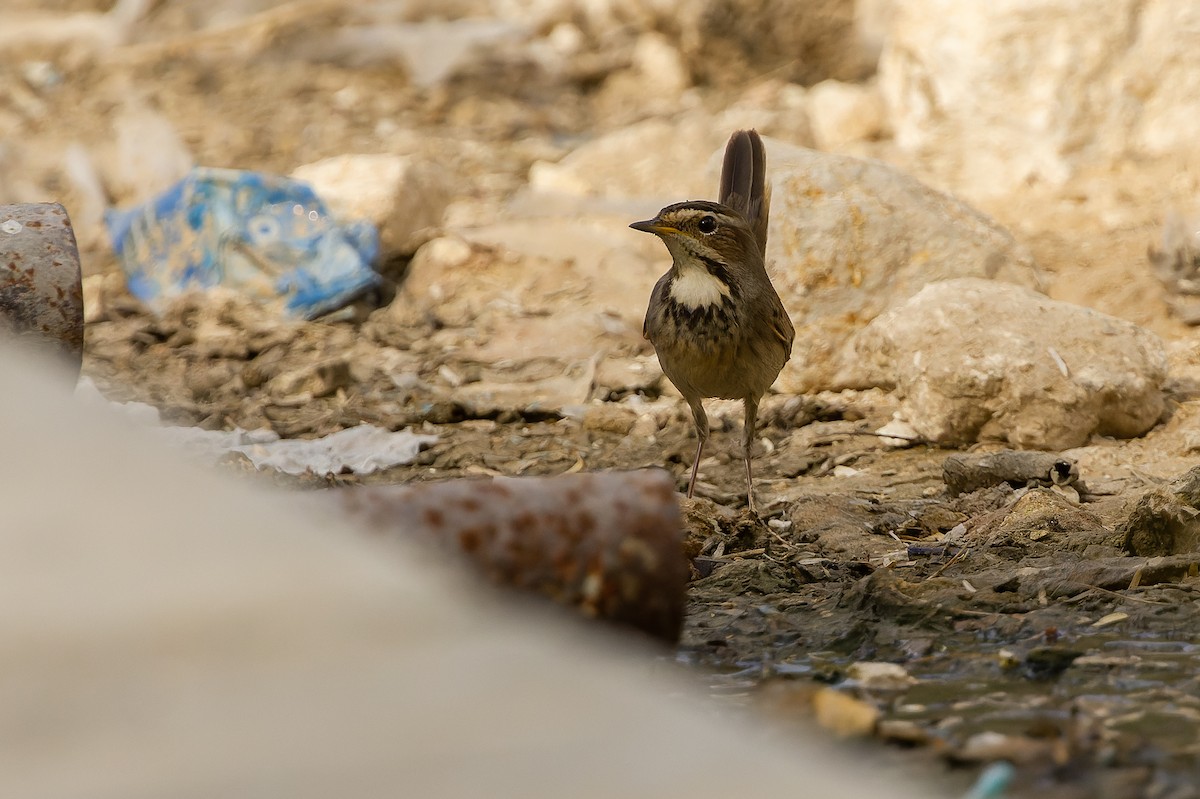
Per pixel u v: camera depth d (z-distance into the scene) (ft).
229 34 90.58
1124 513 31.32
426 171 60.18
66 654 8.64
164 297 54.49
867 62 81.87
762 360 33.22
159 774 8.21
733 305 32.53
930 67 64.54
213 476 9.98
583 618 17.70
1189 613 23.06
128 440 9.91
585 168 66.33
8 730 8.42
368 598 9.43
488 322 51.06
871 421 41.27
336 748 8.57
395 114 81.20
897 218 45.24
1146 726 17.78
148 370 48.06
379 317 52.65
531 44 88.63
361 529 16.66
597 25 89.66
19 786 8.20
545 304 52.39
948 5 63.41
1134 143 61.67
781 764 9.43
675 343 33.17
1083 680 19.95
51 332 29.09
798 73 83.10
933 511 31.42
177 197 55.26
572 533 17.62
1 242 29.40
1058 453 37.83
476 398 44.24
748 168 37.83
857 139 68.90
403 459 39.22
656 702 9.66
